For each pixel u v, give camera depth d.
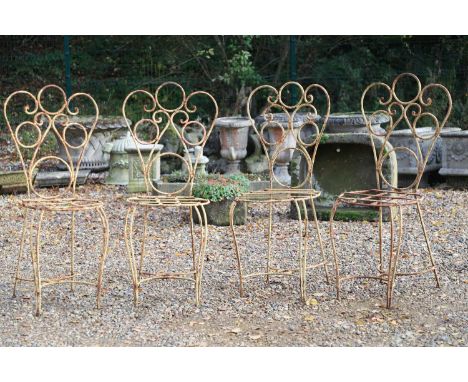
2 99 13.05
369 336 4.01
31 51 13.45
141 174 8.56
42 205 4.36
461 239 6.11
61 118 9.64
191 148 9.81
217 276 5.19
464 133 8.52
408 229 6.54
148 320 4.32
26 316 4.39
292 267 5.40
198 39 13.27
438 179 9.17
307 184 6.98
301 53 13.09
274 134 9.10
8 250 6.05
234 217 6.78
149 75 13.48
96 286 4.80
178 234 6.49
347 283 4.98
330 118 8.38
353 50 12.84
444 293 4.73
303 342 3.94
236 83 12.97
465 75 12.05
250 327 4.18
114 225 6.92
